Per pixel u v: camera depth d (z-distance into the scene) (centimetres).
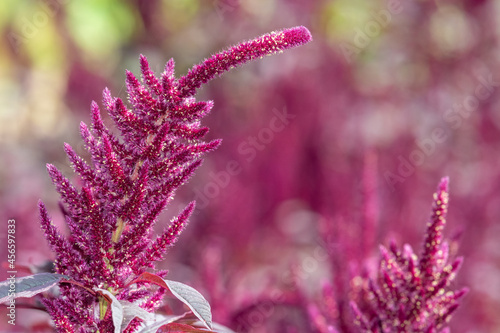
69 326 94
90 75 320
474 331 215
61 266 95
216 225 226
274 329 152
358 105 300
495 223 240
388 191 226
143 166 94
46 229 94
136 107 95
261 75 297
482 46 311
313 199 258
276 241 253
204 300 90
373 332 107
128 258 95
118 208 95
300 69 293
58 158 299
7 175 273
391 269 107
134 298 96
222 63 95
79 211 94
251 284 212
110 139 95
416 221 225
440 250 106
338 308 120
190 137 96
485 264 231
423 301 105
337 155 273
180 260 213
